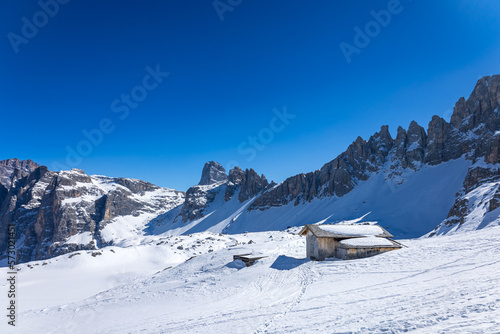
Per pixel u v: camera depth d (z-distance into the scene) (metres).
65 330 25.02
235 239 124.62
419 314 11.47
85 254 105.88
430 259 25.95
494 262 20.11
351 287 21.20
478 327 8.88
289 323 14.20
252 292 28.09
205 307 24.41
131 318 25.61
